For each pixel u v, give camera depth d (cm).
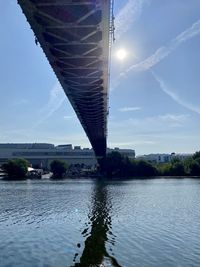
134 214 5209
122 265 2675
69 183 13625
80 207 6047
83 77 4419
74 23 3047
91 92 5331
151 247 3192
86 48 3559
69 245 3259
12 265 2664
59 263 2723
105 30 3172
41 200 7250
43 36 3297
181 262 2745
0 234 3728
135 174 18000
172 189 10238
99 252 3017
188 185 12031
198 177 17475
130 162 18112
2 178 17238
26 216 5041
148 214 5212
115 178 17450
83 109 6725
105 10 2850
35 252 3020
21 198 7706
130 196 8094
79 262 2752
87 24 3067
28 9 2833
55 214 5225
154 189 10250
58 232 3838
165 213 5319
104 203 6656
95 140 13512
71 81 4625
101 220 4653
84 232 3841
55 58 3788
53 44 3450
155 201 7031
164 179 16188
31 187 11331
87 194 8681
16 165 16925
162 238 3556
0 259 2812
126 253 2992
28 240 3447
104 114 7562
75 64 3984
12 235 3675
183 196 8106
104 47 3519
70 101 6047
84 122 8881
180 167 18112
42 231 3888
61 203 6675
